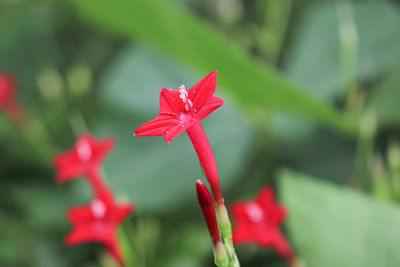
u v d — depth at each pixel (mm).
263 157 485
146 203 458
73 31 614
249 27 557
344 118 446
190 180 463
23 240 474
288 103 447
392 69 482
